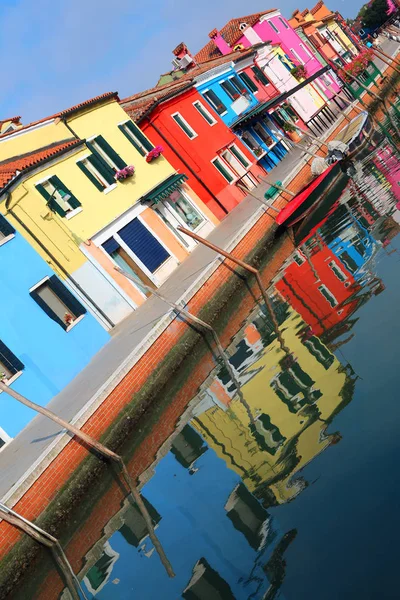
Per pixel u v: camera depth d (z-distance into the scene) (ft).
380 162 90.68
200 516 29.43
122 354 52.60
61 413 48.83
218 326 58.23
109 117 79.51
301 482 26.12
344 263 52.60
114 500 40.83
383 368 30.55
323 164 84.89
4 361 56.24
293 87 145.79
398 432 24.97
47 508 38.73
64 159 68.18
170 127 94.32
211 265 60.75
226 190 98.07
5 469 45.65
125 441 45.47
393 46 208.03
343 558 20.58
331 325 40.78
